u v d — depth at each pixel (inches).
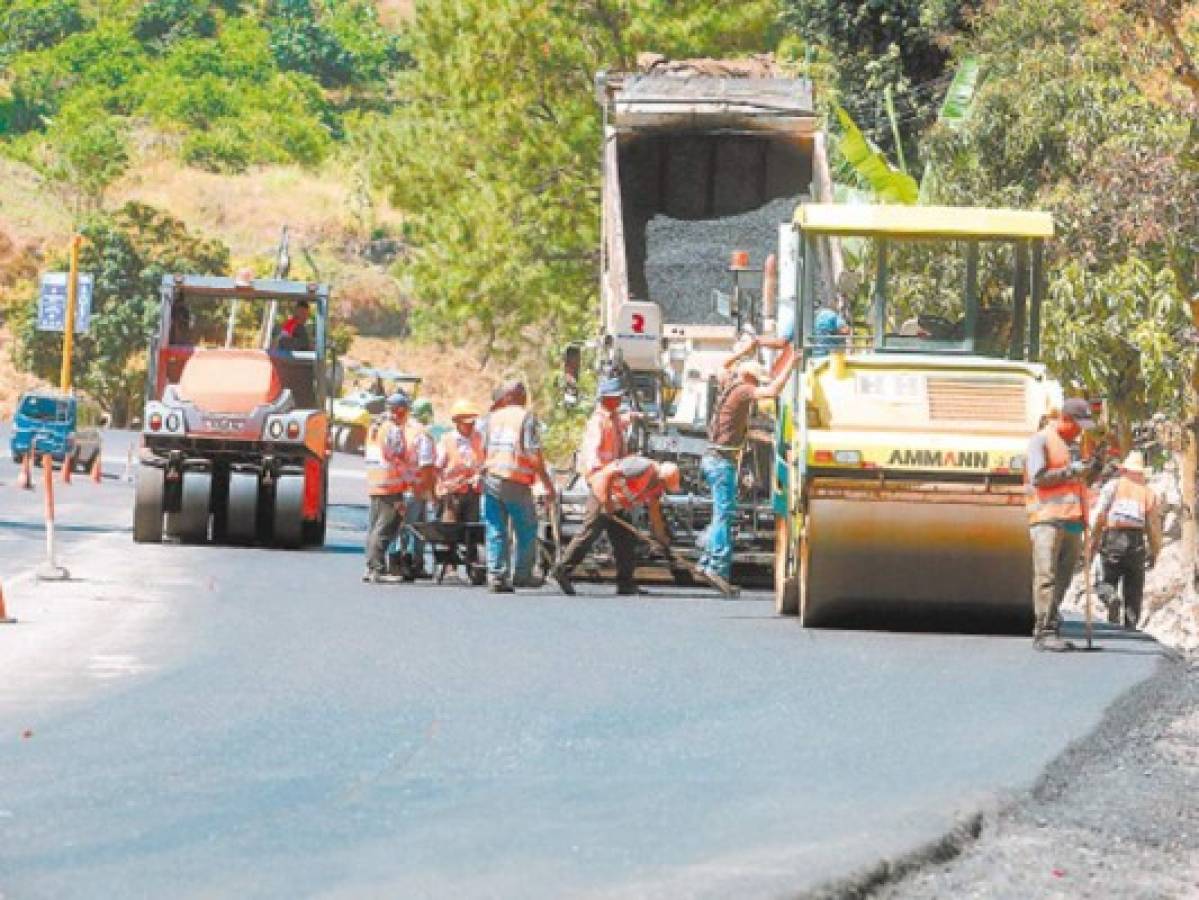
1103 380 2992.1
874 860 908.0
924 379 1861.5
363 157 5792.3
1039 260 1957.4
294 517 2763.3
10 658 1535.4
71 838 932.6
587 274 5251.0
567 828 962.7
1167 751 1267.2
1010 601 1806.1
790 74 4276.6
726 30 5123.0
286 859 893.8
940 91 4212.6
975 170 3270.2
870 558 1806.1
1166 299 2940.5
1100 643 1797.5
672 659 1585.9
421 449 2240.4
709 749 1188.5
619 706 1341.0
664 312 2696.9
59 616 1806.1
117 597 1975.9
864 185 3435.0
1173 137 2974.9
